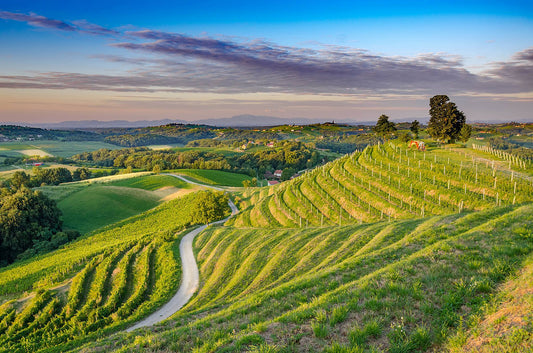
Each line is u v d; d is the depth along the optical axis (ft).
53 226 350.02
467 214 112.06
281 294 69.10
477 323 38.24
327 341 40.19
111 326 121.49
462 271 54.29
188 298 145.59
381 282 55.67
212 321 62.59
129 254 212.84
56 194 452.76
